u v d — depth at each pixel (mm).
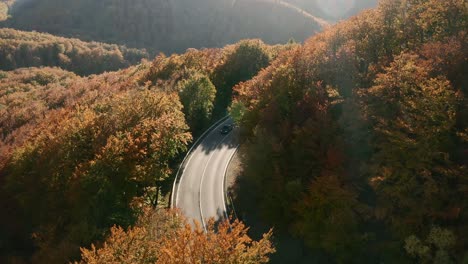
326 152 34594
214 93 69625
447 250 26141
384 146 29812
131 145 39844
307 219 33750
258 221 42344
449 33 36281
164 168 43312
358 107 33625
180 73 74000
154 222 30969
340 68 40906
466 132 27562
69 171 40406
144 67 103625
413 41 38844
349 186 32156
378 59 39750
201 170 55875
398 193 28375
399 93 32062
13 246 43500
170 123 44500
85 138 43656
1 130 74250
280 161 38281
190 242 23906
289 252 36500
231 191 49906
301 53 48938
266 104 44594
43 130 53594
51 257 34125
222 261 22547
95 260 25172
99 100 62594
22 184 43969
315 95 39219
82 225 35000
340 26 52594
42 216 40750
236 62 79500
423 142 27828
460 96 28188
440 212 26625
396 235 29734
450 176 26672
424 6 41281
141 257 26422
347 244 31188
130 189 39781
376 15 46125
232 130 67562
